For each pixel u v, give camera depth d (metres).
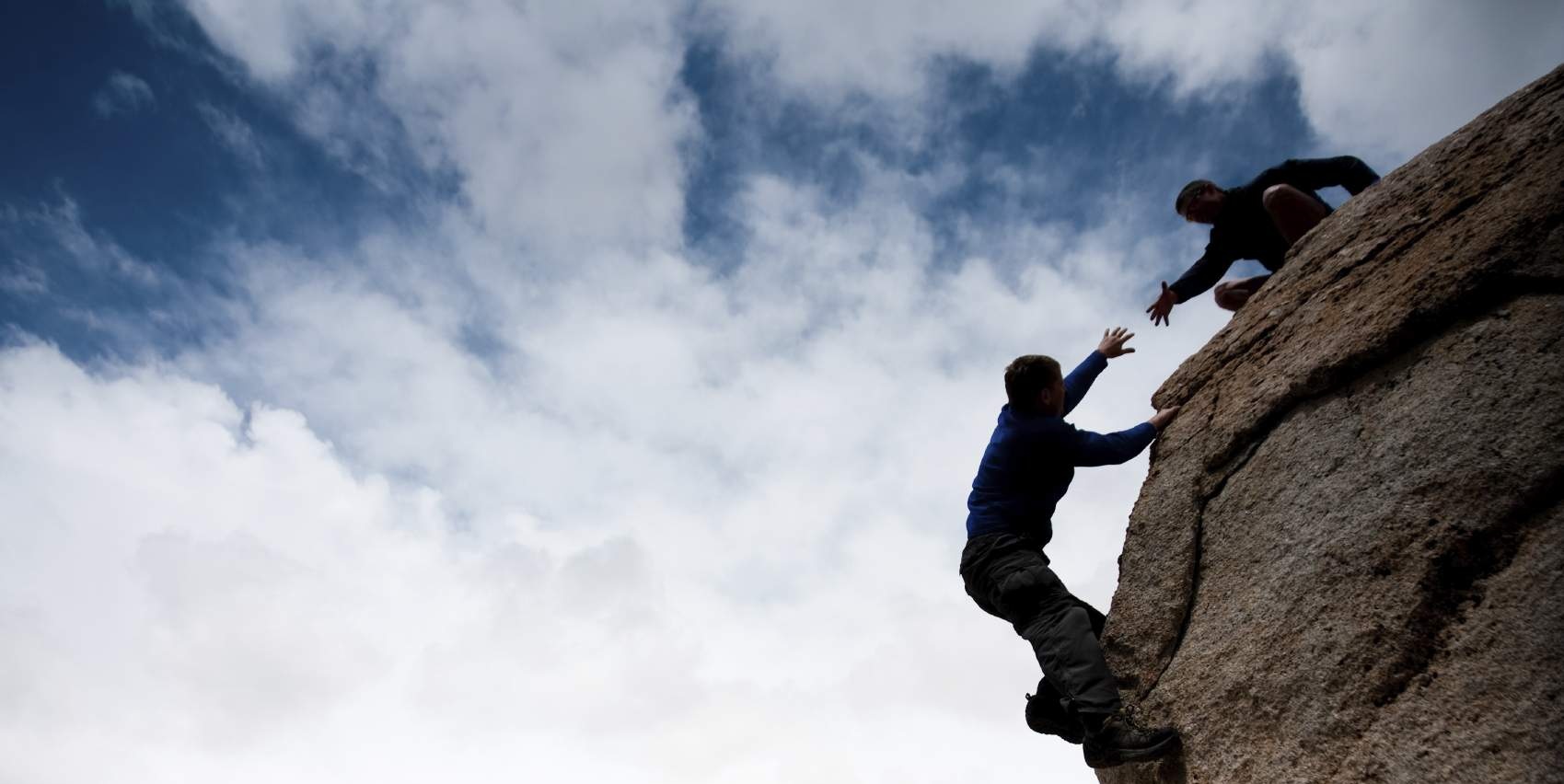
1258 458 4.93
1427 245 4.78
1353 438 4.53
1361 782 3.83
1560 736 3.38
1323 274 5.33
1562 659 3.47
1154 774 4.64
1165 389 5.84
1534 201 4.34
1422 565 3.98
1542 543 3.73
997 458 5.16
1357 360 4.65
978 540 5.05
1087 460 5.16
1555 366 3.96
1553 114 4.63
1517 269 4.23
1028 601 4.82
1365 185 6.20
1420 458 4.20
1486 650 3.69
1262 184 6.48
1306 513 4.54
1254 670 4.36
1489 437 4.02
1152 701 4.73
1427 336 4.48
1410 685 3.85
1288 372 4.98
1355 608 4.12
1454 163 5.03
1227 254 6.63
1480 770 3.52
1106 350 5.85
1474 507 3.94
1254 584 4.61
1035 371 5.23
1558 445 3.82
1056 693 4.83
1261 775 4.15
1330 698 4.05
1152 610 4.98
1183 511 5.14
